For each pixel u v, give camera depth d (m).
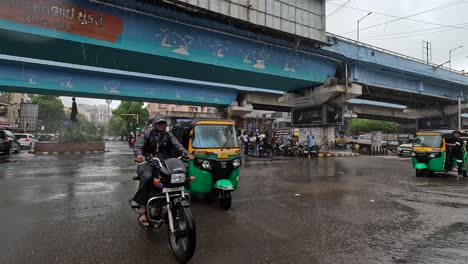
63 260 3.61
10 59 18.73
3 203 6.39
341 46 19.91
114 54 12.91
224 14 13.45
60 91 21.81
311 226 5.10
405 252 3.98
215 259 3.71
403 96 28.70
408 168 14.63
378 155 25.97
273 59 17.42
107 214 5.64
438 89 28.50
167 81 25.94
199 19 13.88
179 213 3.76
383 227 5.07
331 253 3.93
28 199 6.78
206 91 29.00
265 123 44.16
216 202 6.87
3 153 19.16
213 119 7.03
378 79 23.03
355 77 21.31
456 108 32.59
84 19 11.37
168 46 13.45
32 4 10.41
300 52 18.39
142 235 4.52
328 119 22.98
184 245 3.64
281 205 6.62
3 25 10.01
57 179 9.68
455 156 11.13
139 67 15.33
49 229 4.75
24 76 19.77
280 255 3.85
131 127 55.44
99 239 4.33
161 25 13.16
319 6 17.28
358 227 5.06
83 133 24.94
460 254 3.92
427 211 6.16
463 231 4.88
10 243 4.12
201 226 5.07
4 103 44.50
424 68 24.94
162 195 4.03
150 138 4.55
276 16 15.42
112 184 8.83
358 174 12.13
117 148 32.28
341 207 6.46
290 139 23.70
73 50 12.35
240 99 31.94
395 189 8.73
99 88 22.86
